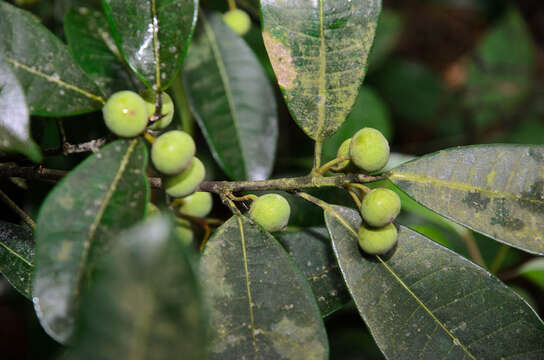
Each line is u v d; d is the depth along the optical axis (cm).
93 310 14
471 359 21
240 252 21
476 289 22
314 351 20
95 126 29
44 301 18
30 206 27
